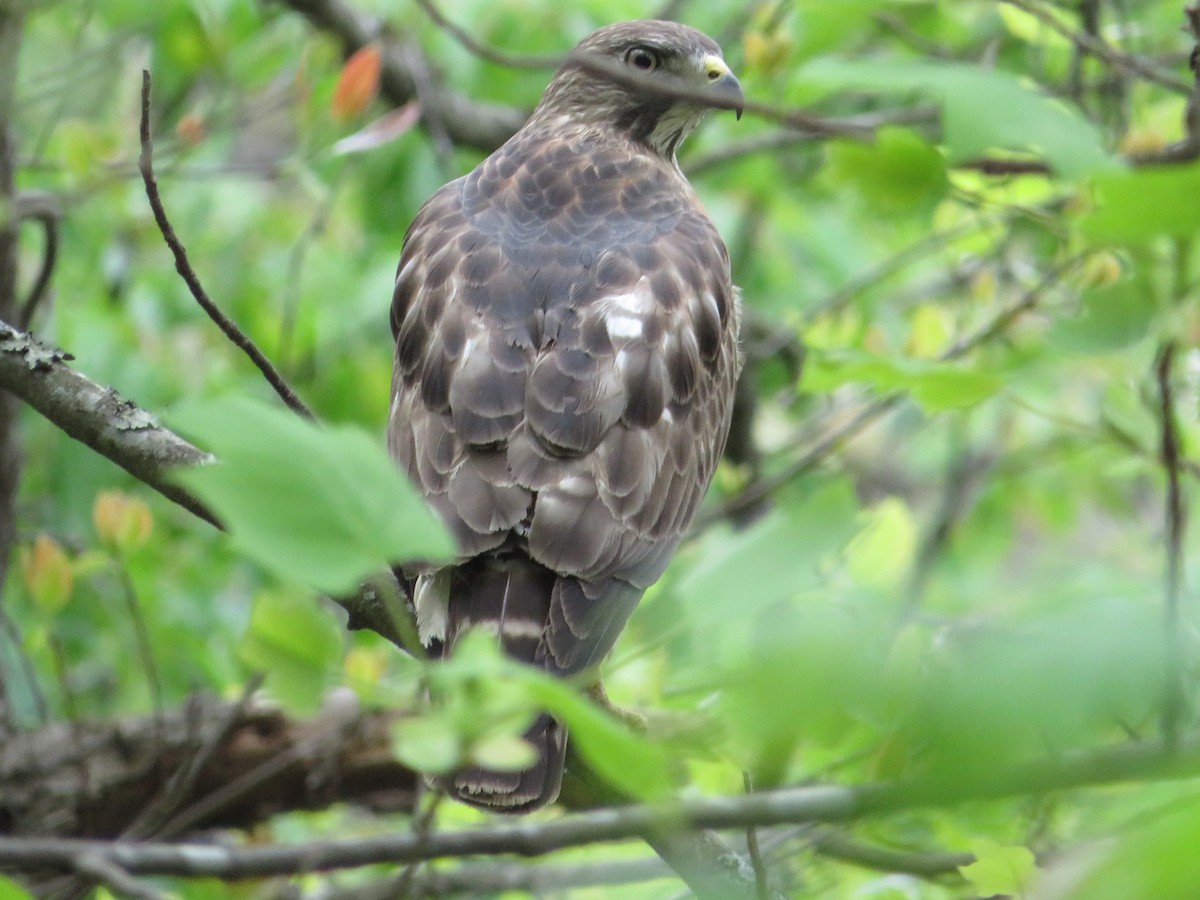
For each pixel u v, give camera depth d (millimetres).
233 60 15625
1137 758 3740
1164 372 6008
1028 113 4020
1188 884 3014
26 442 14156
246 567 14469
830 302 13633
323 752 10812
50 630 9469
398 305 9039
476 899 11016
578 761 7191
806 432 16562
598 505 7652
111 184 12781
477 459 7695
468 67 14742
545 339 8250
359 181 16328
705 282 9094
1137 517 15945
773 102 10719
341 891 10133
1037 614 4949
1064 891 3195
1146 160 7051
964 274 13391
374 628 7359
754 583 4625
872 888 8461
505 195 9391
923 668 4203
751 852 6395
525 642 7246
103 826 10969
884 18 11094
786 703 3568
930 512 16328
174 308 15094
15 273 11227
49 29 16078
